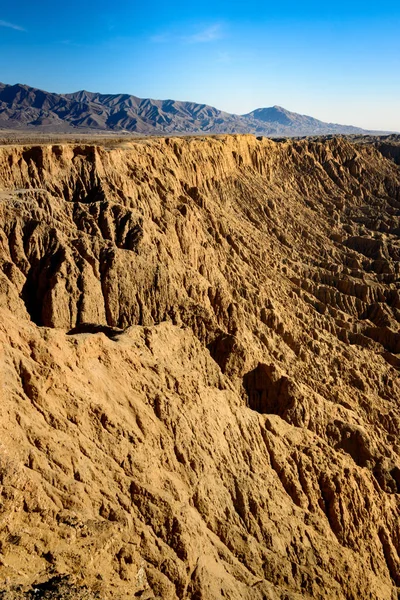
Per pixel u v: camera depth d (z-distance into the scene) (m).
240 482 30.42
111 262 43.12
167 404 30.02
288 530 30.16
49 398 24.38
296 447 36.41
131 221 49.47
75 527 19.03
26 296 40.53
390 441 48.66
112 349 30.56
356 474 36.56
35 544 17.28
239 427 34.53
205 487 28.64
